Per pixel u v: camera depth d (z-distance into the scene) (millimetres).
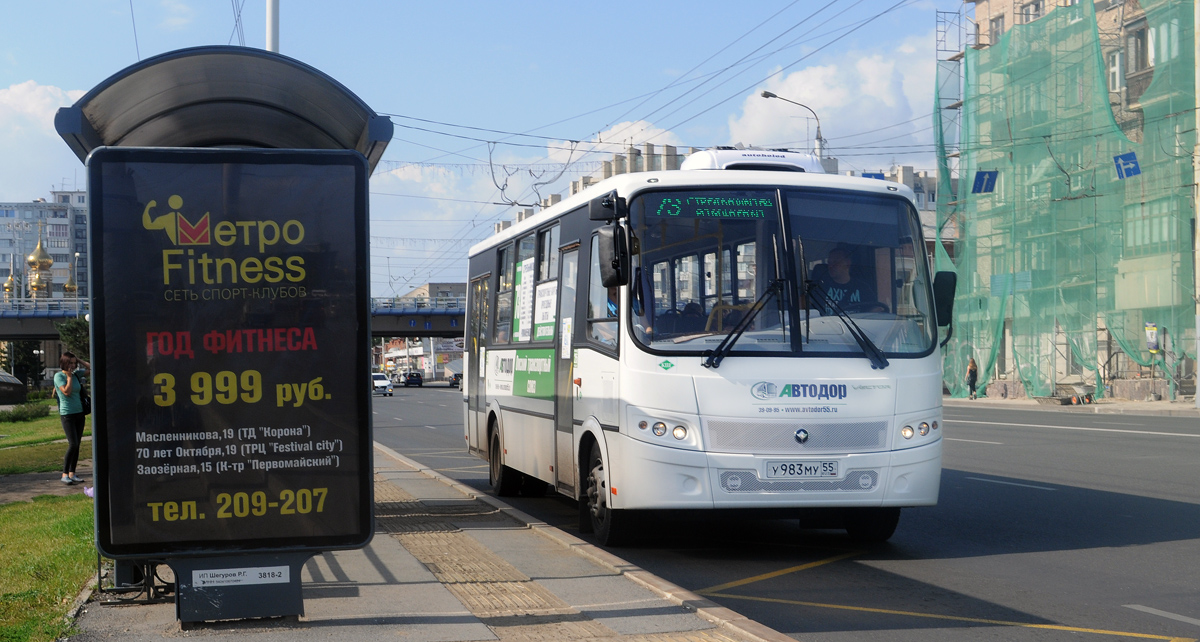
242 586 5984
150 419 5836
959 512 11500
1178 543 9359
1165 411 31141
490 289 14352
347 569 7828
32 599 7066
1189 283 35406
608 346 9164
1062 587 7660
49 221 186125
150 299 5844
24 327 69938
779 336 8727
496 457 13781
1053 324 39312
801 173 9375
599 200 8789
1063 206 39000
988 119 42938
